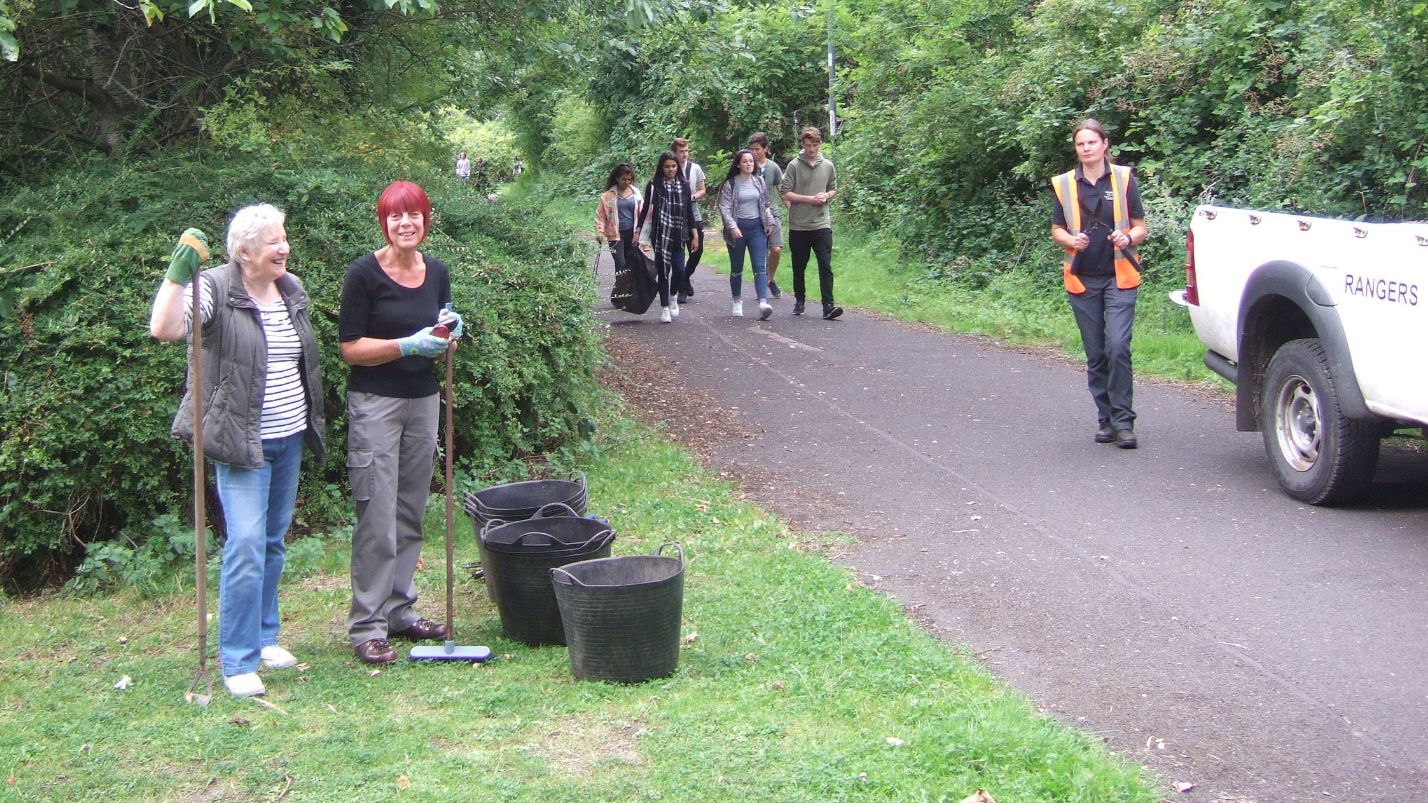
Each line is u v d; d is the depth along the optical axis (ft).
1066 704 14.49
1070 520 21.31
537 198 31.07
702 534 21.12
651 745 13.33
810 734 13.55
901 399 31.12
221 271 14.94
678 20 32.35
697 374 34.68
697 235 45.80
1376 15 33.53
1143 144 45.65
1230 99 41.06
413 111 35.99
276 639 16.62
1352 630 16.43
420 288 16.48
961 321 42.29
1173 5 45.96
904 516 21.86
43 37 27.37
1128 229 25.58
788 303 48.78
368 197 25.27
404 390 16.37
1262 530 20.44
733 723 13.84
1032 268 46.42
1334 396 20.84
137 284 21.68
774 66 82.07
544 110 107.04
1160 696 14.67
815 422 28.94
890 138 58.23
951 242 52.01
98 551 19.92
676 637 15.33
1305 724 13.93
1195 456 25.11
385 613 16.69
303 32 27.78
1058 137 47.29
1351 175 35.06
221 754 13.41
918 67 58.18
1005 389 32.01
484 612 18.24
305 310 15.80
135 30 27.43
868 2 64.75
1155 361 34.42
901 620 16.94
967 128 51.24
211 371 14.82
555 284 26.21
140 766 13.17
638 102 94.07
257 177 24.73
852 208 61.77
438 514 21.91
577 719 14.14
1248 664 15.51
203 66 29.32
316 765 13.07
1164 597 17.75
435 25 30.96
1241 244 23.43
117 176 24.63
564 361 25.43
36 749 13.58
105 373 20.52
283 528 16.12
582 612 14.89
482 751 13.38
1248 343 23.22
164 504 21.17
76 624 18.17
